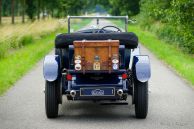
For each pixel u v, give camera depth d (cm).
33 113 1340
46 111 1257
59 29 6575
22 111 1366
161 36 4847
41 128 1159
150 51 3591
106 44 1197
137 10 12494
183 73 2183
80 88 1214
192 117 1293
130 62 1425
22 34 4106
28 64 2545
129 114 1335
